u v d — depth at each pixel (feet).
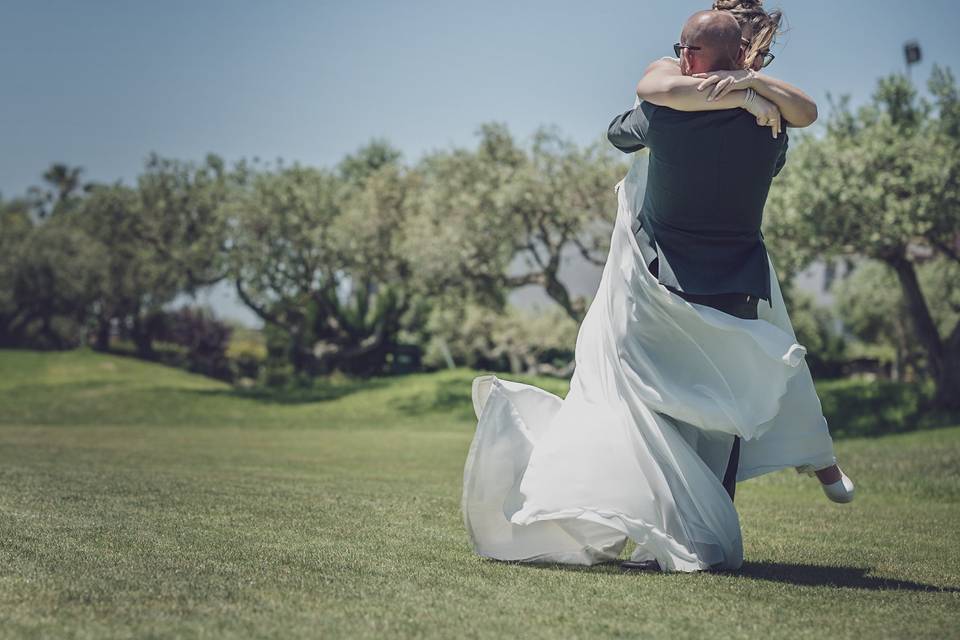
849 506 29.71
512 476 15.84
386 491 27.86
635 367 15.60
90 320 229.66
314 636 9.92
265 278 139.85
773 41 15.97
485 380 16.56
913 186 81.66
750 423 15.30
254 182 140.46
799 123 15.08
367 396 115.85
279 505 22.61
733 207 15.33
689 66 15.51
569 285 182.60
